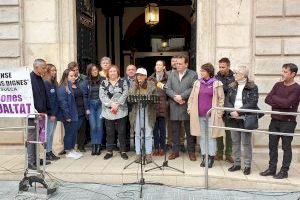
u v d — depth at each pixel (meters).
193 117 6.80
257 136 7.68
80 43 8.64
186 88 7.11
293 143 7.59
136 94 6.69
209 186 6.26
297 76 7.59
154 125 7.24
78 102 7.73
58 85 7.41
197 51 7.98
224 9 7.79
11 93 6.41
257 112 5.85
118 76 7.36
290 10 7.54
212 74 6.77
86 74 8.47
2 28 8.16
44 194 5.84
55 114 7.22
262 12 7.62
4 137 8.23
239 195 5.86
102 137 7.92
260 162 7.34
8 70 6.38
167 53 15.26
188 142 7.21
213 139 6.68
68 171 6.54
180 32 14.95
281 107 6.11
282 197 5.73
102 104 7.35
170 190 6.11
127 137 8.04
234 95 6.52
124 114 7.29
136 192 6.00
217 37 7.84
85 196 5.86
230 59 7.82
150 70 15.39
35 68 6.68
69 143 7.46
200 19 7.90
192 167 6.75
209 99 6.70
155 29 15.02
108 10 14.29
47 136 7.09
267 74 7.68
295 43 7.58
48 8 8.15
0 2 8.12
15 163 7.37
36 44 8.20
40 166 6.82
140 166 6.76
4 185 6.42
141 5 14.28
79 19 8.58
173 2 13.95
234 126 6.57
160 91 7.48
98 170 6.57
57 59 8.20
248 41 7.76
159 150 7.70
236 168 6.60
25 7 8.17
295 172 6.66
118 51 14.68
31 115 6.31
